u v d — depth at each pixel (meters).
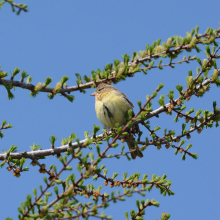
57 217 9.54
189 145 12.70
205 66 12.48
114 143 10.40
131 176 11.70
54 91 12.28
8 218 9.35
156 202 10.81
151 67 13.24
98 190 11.77
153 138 12.00
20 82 12.05
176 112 12.78
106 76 12.75
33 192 9.60
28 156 12.56
